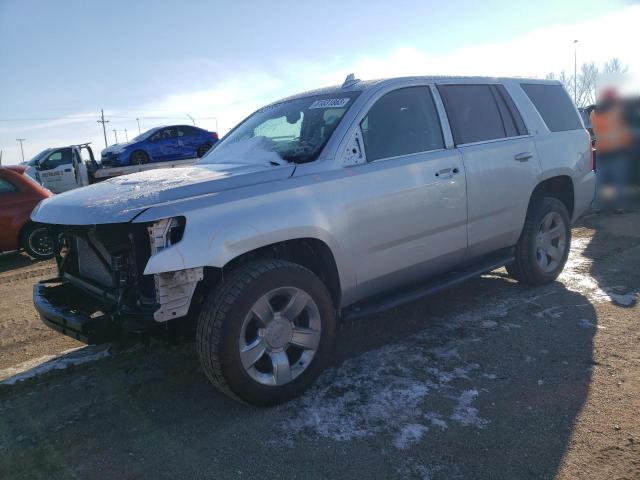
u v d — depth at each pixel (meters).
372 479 2.60
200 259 2.94
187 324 3.26
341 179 3.57
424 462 2.70
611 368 3.55
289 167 3.52
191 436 3.05
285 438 2.97
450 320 4.55
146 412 3.36
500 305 4.85
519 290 5.24
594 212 9.16
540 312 4.62
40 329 5.13
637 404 3.11
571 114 5.66
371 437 2.94
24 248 8.95
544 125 5.23
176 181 3.41
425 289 4.18
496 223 4.65
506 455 2.72
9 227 8.75
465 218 4.34
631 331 4.10
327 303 3.46
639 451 2.69
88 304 3.57
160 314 2.90
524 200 4.88
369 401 3.31
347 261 3.61
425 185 4.00
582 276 5.58
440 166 4.13
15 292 6.80
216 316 3.02
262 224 3.17
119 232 3.14
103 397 3.60
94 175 16.83
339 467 2.70
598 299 4.85
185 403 3.44
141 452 2.94
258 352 3.19
